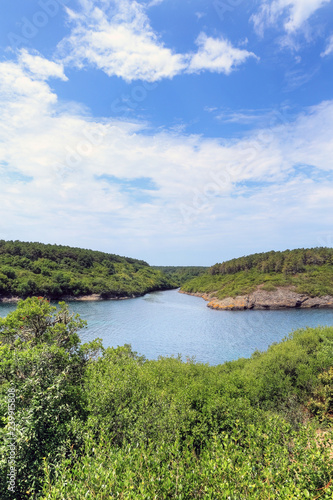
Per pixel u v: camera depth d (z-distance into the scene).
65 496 5.09
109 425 8.98
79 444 8.40
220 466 5.96
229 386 15.55
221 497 5.00
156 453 7.05
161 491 5.36
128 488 5.11
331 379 15.73
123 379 12.66
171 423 9.73
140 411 10.34
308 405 15.16
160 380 16.34
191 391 13.59
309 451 6.48
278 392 15.99
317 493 5.54
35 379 9.56
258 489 5.29
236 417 11.11
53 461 7.48
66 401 10.07
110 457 6.47
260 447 7.38
